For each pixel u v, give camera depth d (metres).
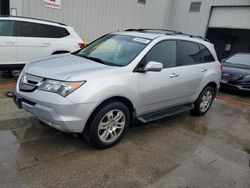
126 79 3.67
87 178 2.99
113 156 3.53
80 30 10.95
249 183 3.27
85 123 3.31
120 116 3.74
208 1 15.05
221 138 4.61
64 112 3.14
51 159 3.29
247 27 13.78
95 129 3.45
